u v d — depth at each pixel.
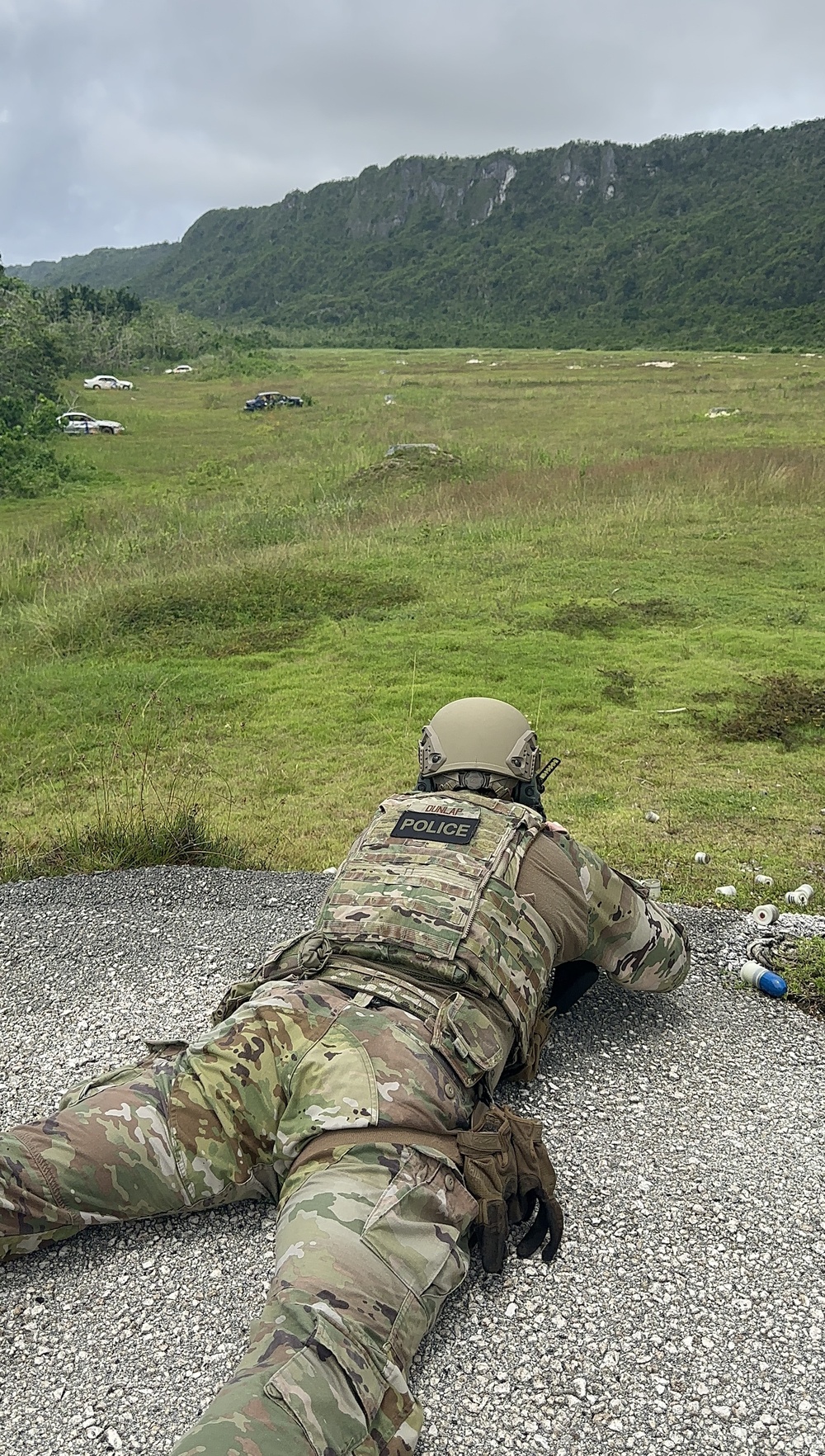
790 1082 2.88
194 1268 2.22
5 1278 2.21
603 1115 2.71
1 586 12.73
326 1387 1.69
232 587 11.56
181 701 8.40
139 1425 1.87
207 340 82.19
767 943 3.62
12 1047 3.10
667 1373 1.96
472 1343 2.03
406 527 14.63
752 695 7.72
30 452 26.28
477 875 2.51
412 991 2.34
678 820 5.47
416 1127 2.12
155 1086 2.27
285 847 5.24
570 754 6.73
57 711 8.30
